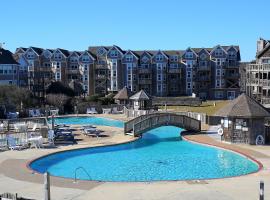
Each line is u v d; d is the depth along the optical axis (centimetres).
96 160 3769
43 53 11600
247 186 2597
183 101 9300
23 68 9788
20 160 3434
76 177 3078
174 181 2748
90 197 2369
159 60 11512
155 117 4984
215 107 8069
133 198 2347
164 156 3944
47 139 4391
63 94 8644
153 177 3117
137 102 7631
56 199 2328
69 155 3938
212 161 3684
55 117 7275
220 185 2627
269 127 4325
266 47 9406
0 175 2912
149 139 4919
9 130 5144
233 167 3425
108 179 3044
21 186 2617
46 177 2117
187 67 11569
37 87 9469
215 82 11588
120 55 11406
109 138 4800
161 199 2328
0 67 9006
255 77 9075
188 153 4084
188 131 5291
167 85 11556
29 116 7144
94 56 11656
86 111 8175
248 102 4316
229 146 4159
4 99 7138
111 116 7556
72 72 11481
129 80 11400
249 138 4259
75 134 5138
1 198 2030
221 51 11544
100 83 11481
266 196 2372
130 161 3731
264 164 3284
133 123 5094
